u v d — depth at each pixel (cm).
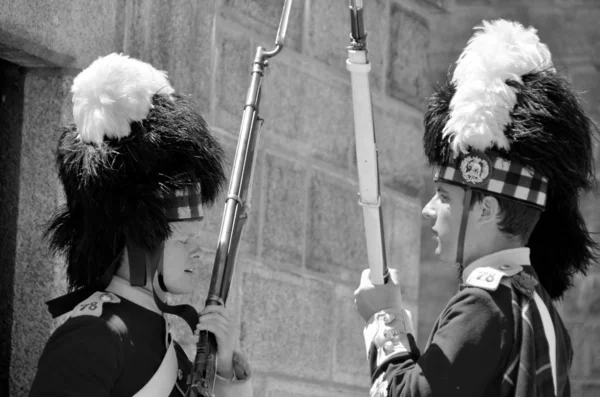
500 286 709
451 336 696
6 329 885
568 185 741
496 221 729
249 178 784
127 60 750
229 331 745
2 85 916
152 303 741
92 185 728
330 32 1219
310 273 1166
